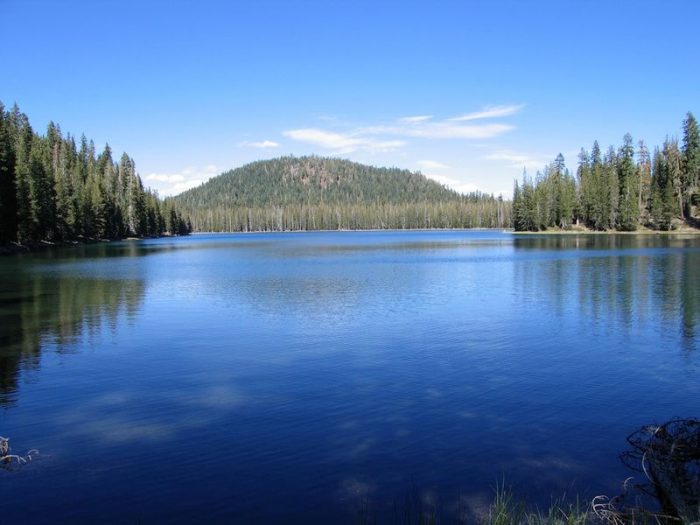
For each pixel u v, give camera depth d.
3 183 76.75
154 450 10.83
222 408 13.28
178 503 8.78
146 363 17.64
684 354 18.55
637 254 61.84
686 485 8.75
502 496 8.91
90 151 136.50
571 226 133.62
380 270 49.50
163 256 71.81
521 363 17.41
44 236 89.88
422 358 18.09
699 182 117.94
